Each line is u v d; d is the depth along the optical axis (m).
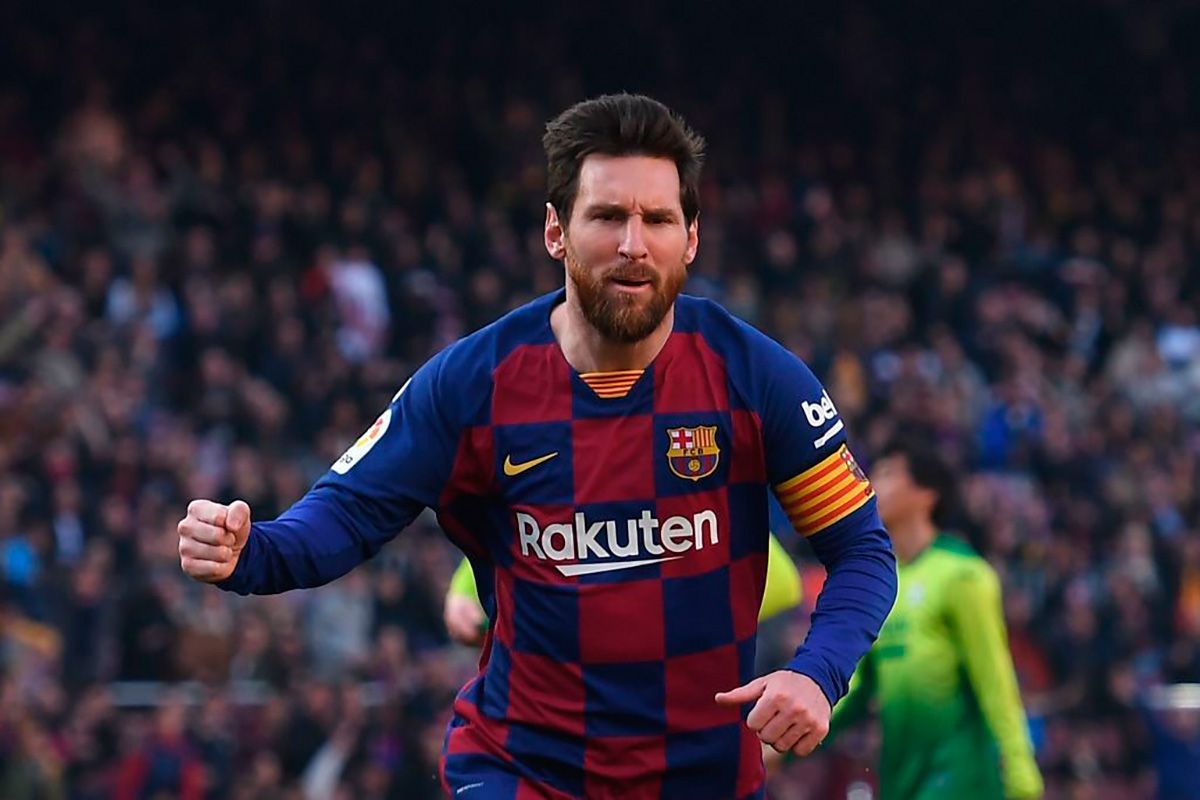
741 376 10.76
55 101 52.31
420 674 29.88
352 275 44.06
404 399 10.91
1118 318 53.62
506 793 10.81
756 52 67.06
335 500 10.70
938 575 19.09
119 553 32.38
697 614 10.73
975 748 19.02
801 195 57.81
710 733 10.81
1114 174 66.06
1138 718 32.94
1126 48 71.94
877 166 62.25
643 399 10.69
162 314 40.47
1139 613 37.06
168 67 54.81
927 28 70.44
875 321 48.59
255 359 40.53
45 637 29.34
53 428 34.19
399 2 61.53
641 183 10.22
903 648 19.12
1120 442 46.84
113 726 28.56
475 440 10.77
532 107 58.69
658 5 66.38
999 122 67.88
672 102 63.41
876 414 44.66
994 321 50.78
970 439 45.66
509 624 10.90
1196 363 51.97
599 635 10.66
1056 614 37.56
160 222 44.53
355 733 29.03
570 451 10.69
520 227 53.72
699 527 10.72
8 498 31.47
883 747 19.38
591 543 10.68
